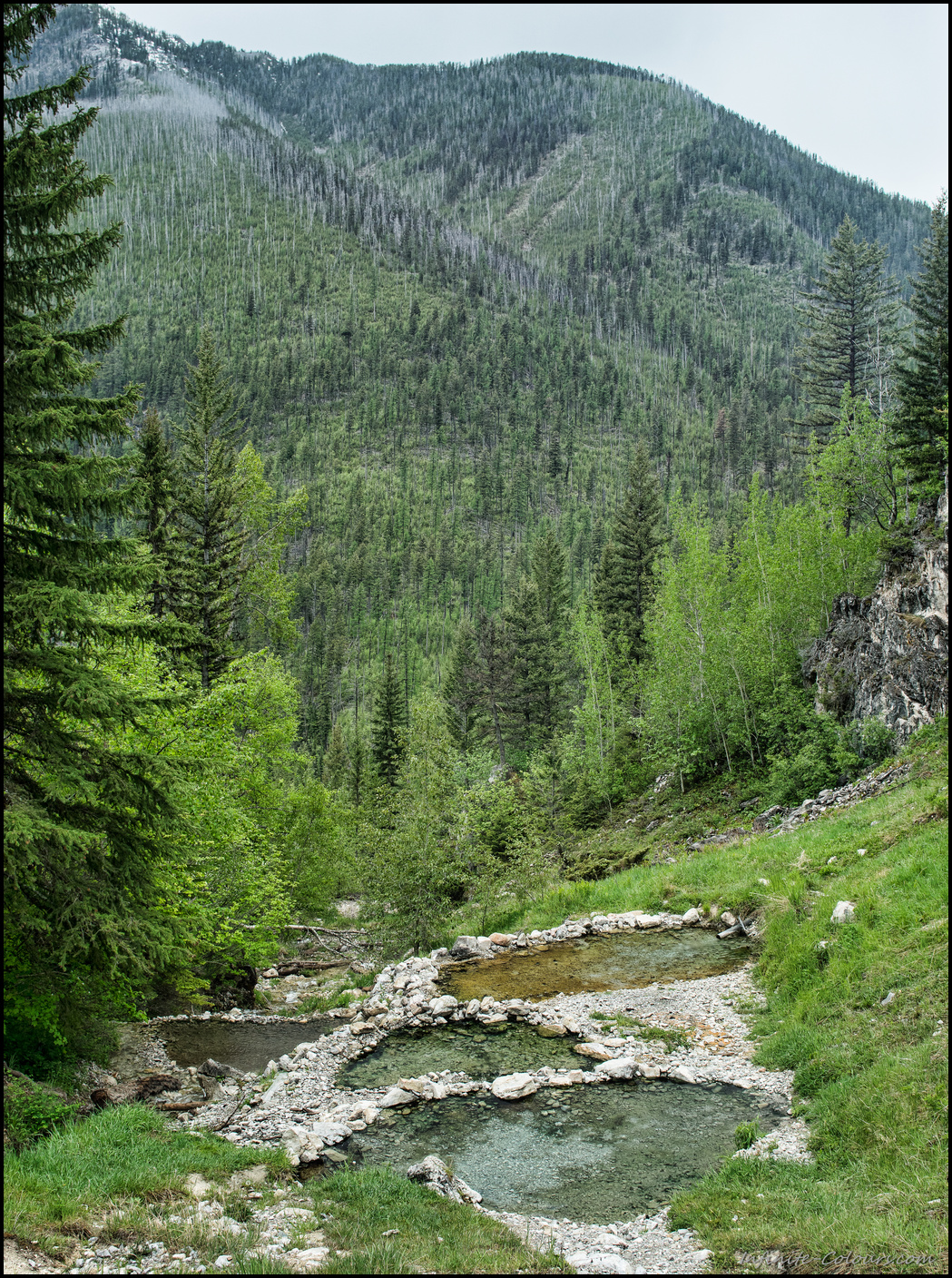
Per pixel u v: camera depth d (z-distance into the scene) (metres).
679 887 25.33
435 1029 17.02
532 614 52.41
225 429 30.81
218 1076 15.10
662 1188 10.53
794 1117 11.88
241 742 26.14
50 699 10.83
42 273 10.45
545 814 39.09
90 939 10.72
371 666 120.62
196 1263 7.78
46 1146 10.14
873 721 28.03
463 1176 10.96
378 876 24.52
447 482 189.38
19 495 9.81
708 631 38.66
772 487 134.25
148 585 11.19
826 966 15.42
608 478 182.88
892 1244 8.06
